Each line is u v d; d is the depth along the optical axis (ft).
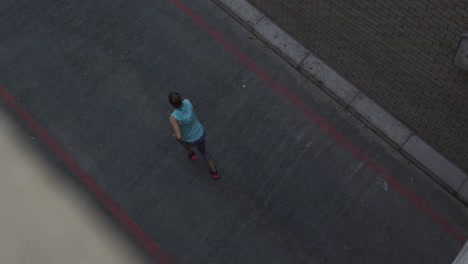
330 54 27.73
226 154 27.37
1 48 30.91
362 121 27.78
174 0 31.94
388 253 24.70
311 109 28.40
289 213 25.73
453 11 19.34
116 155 27.58
